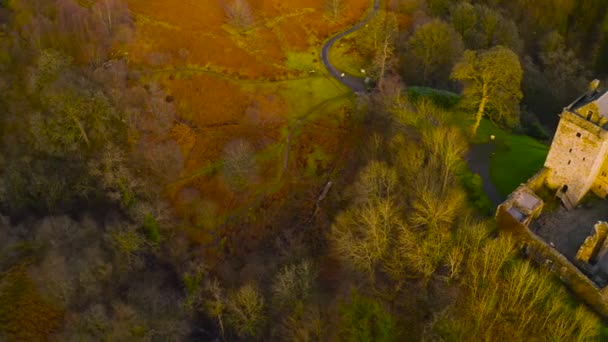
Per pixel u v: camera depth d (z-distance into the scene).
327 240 84.69
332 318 67.81
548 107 120.25
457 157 80.31
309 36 123.56
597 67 148.62
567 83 128.12
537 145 91.94
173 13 121.19
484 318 62.44
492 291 63.72
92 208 90.94
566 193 77.81
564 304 63.41
